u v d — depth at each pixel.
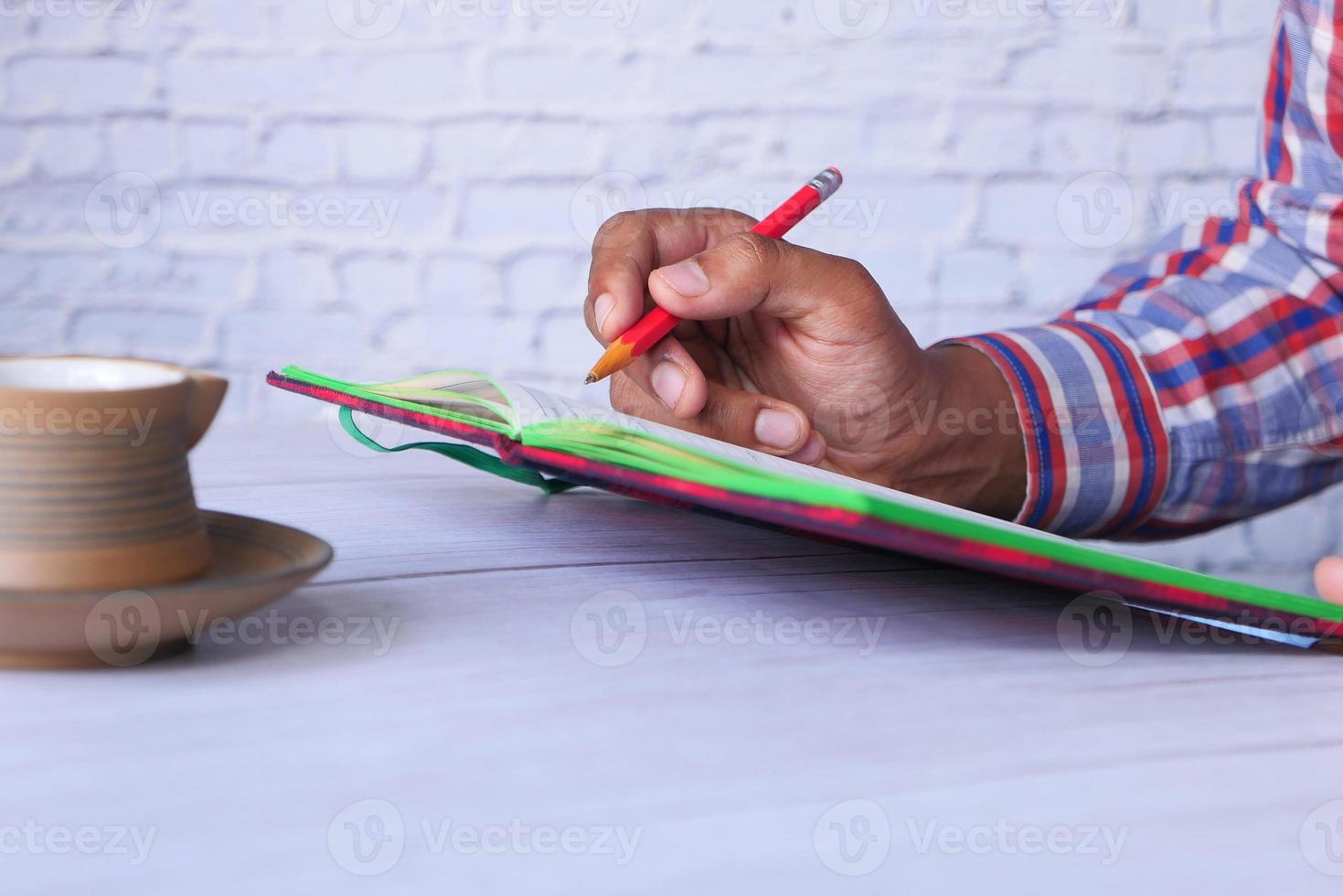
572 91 1.61
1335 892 0.23
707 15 1.59
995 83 1.60
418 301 1.64
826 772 0.28
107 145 1.62
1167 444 0.72
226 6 1.60
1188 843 0.25
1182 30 1.59
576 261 1.64
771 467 0.40
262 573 0.32
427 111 1.61
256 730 0.29
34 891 0.21
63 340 1.64
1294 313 0.76
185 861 0.23
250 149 1.62
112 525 0.31
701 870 0.23
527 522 0.57
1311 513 1.58
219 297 1.64
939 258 1.63
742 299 0.62
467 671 0.34
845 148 1.62
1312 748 0.31
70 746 0.28
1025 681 0.36
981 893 0.23
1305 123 0.84
